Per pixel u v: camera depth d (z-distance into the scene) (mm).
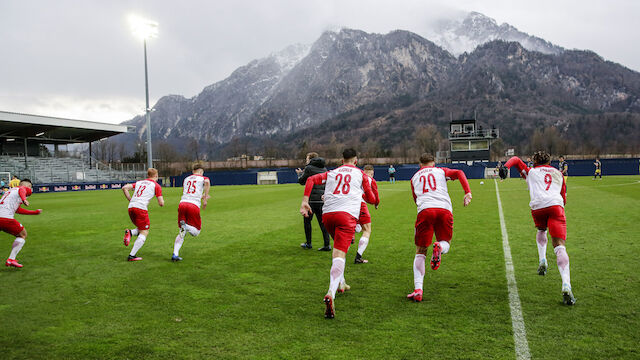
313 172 7016
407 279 5008
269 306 4082
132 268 5922
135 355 3027
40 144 50656
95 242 8336
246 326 3551
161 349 3123
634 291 4223
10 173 40625
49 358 3025
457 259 5926
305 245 7215
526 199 15703
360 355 2930
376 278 5090
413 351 2971
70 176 46344
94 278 5371
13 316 3932
